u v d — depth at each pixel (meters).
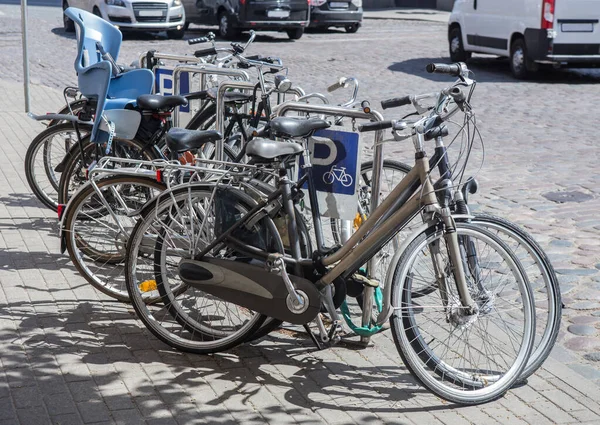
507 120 11.46
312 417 4.03
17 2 30.73
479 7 16.67
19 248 6.20
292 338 4.88
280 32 23.28
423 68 16.50
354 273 4.48
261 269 4.40
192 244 4.61
